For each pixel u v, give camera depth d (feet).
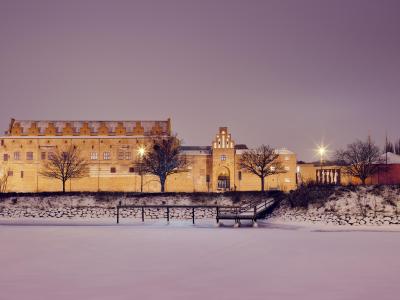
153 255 105.40
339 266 92.68
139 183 329.31
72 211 205.16
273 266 92.73
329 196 185.57
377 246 119.75
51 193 214.69
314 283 78.59
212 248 115.75
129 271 88.17
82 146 331.36
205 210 203.21
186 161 322.14
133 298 69.67
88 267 91.91
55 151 329.72
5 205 207.92
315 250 112.98
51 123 344.49
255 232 151.84
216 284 77.92
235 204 208.95
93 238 135.23
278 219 185.98
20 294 72.08
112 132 346.13
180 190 330.13
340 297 69.87
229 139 334.03
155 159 291.58
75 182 327.67
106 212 204.85
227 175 334.65
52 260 99.50
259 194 212.43
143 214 190.90
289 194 198.90
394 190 182.09
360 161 317.01
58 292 73.15
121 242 126.52
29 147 330.13
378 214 173.27
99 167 329.72
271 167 329.52
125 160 330.95
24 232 151.53
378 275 84.53
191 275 84.64
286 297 69.97
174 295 71.20
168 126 353.72
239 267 91.81
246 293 72.28
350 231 156.46
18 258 102.12
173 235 142.72
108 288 75.46
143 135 345.92
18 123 344.90
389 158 314.55
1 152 330.13
